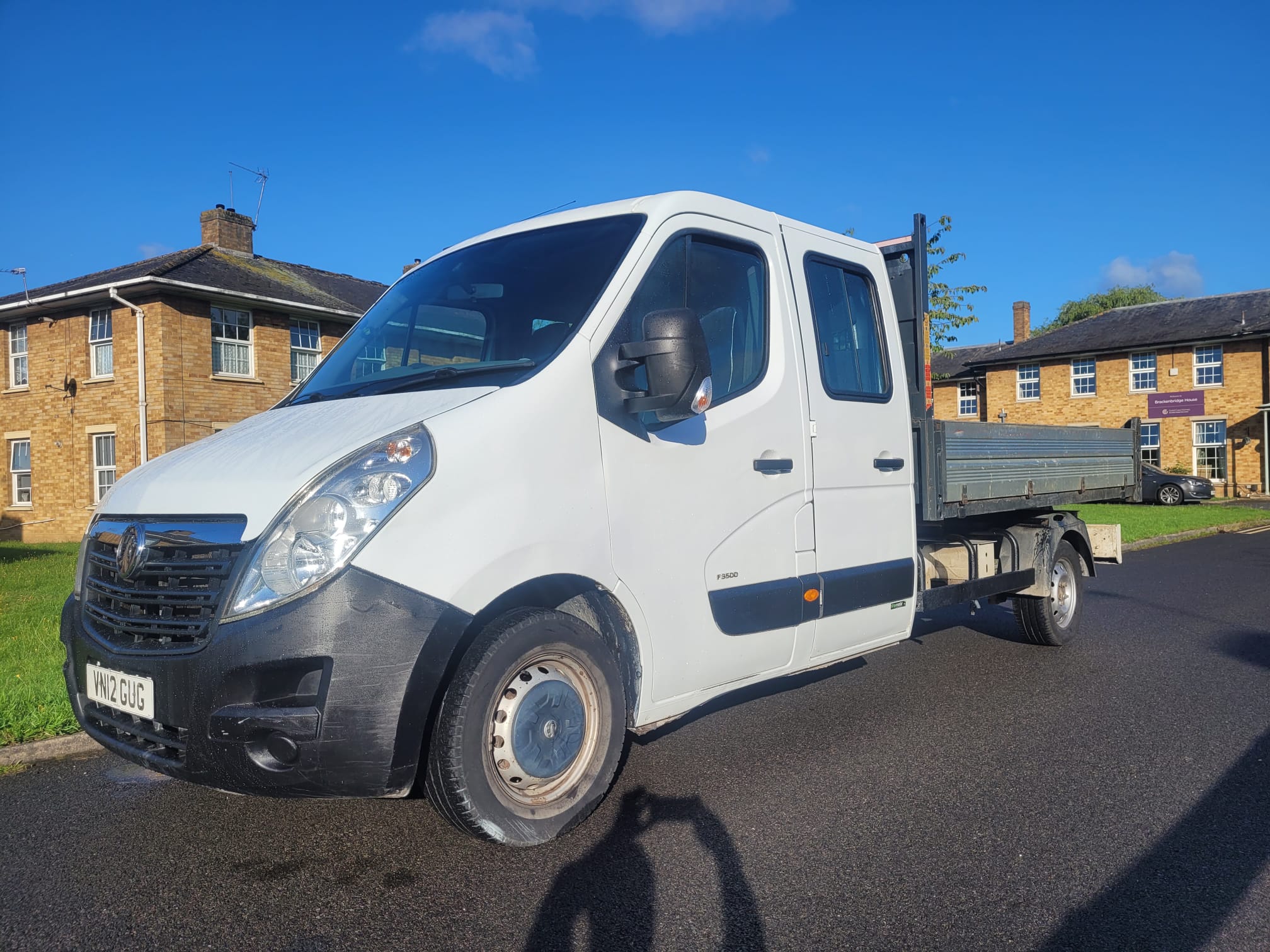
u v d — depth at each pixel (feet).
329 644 9.06
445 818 10.34
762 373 13.42
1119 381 126.00
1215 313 124.77
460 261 14.03
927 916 9.55
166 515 10.05
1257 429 115.55
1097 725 16.48
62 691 17.94
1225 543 54.95
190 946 9.02
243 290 70.23
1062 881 10.36
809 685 19.53
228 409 70.38
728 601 12.55
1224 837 11.55
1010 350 138.62
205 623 9.37
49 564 46.73
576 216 13.39
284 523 9.27
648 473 11.63
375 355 13.23
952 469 17.22
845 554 14.62
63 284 81.15
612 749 11.28
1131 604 30.66
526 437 10.44
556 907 9.75
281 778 9.13
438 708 10.12
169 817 12.35
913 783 13.53
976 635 25.08
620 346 11.27
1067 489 21.86
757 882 10.32
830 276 15.14
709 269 13.02
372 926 9.39
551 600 11.21
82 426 72.64
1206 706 17.74
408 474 9.59
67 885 10.35
